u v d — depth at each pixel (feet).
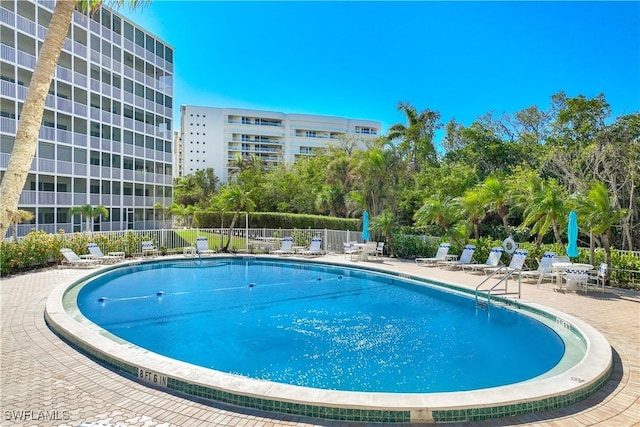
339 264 54.65
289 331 25.85
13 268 42.78
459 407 12.52
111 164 103.35
